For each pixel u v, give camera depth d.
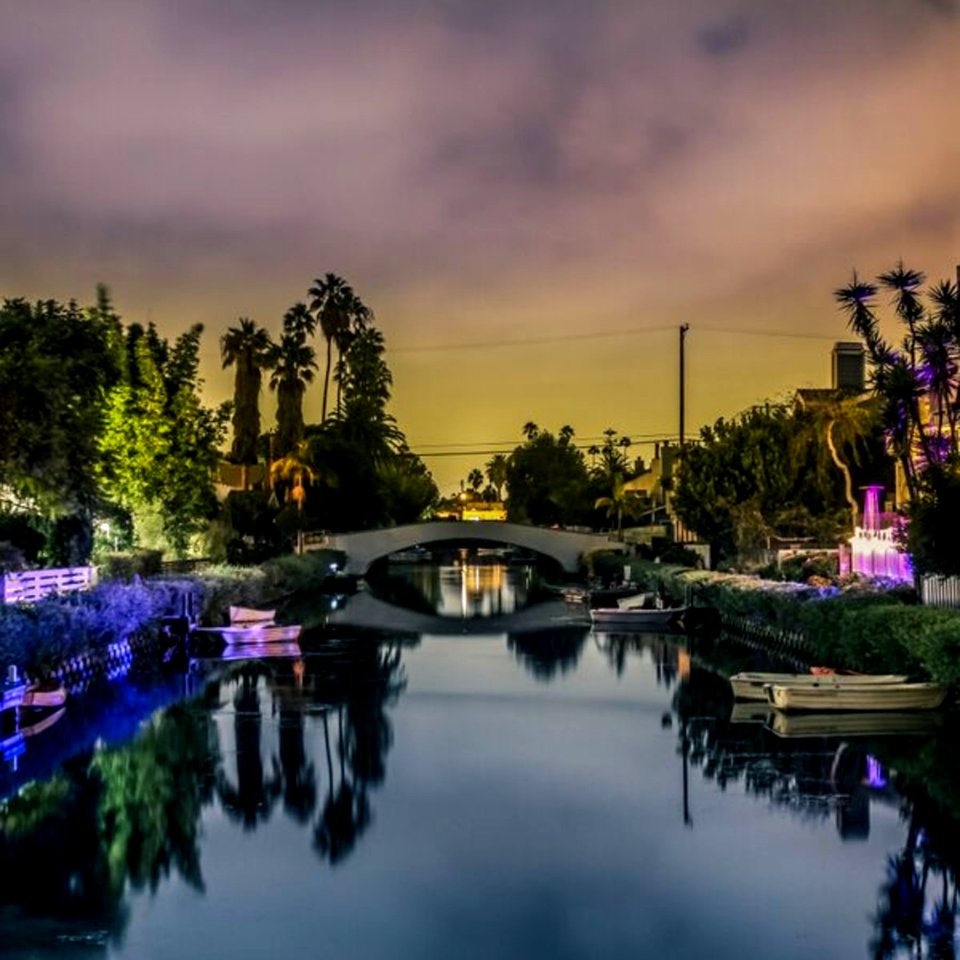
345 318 102.44
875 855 16.33
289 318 100.19
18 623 25.83
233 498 74.69
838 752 22.77
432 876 15.66
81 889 15.20
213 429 54.12
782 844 16.94
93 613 31.61
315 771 21.64
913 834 17.23
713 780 20.62
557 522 133.75
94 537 43.59
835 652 31.81
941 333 32.22
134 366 50.28
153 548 48.50
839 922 13.97
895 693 26.48
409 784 20.59
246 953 13.12
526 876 15.68
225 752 23.34
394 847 16.91
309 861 16.33
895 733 24.58
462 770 21.73
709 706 28.62
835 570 45.72
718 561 58.75
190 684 32.75
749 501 55.19
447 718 27.17
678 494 59.03
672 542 70.50
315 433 95.31
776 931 13.71
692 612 47.94
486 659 38.69
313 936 13.63
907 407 32.38
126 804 19.25
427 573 108.88
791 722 26.05
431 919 14.12
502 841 17.25
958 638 24.62
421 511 135.88
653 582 58.50
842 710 26.75
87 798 19.69
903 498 45.72
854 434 53.22
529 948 13.27
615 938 13.53
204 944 13.38
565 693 31.00
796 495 55.88
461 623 52.28
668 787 20.14
